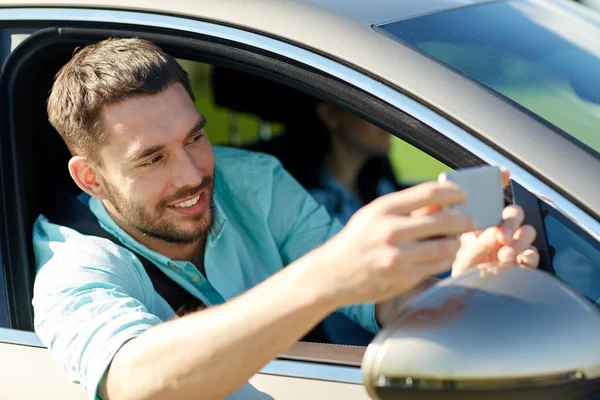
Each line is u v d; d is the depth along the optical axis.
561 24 2.16
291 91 3.00
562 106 1.80
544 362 1.31
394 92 1.77
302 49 1.89
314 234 2.63
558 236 1.59
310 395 1.71
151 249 2.28
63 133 2.23
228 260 2.39
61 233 2.22
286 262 2.63
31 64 2.24
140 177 2.15
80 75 2.15
